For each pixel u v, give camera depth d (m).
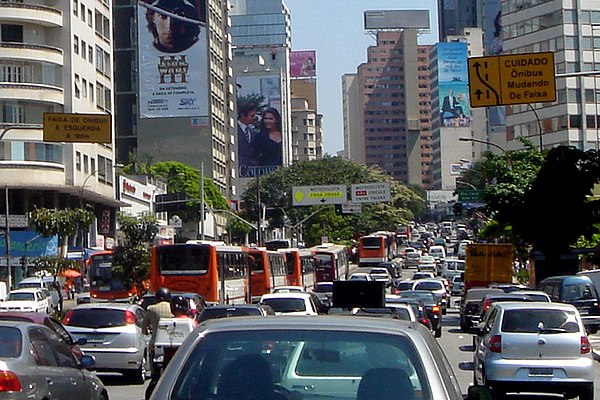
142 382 24.52
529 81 30.03
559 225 52.53
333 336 7.22
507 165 58.12
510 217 54.06
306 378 7.19
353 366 7.16
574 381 18.83
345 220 118.19
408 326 7.60
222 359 7.05
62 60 75.50
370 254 102.81
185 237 111.75
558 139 101.88
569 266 54.25
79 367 14.92
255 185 121.88
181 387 6.84
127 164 115.50
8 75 73.12
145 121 118.50
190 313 26.27
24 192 72.62
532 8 104.88
